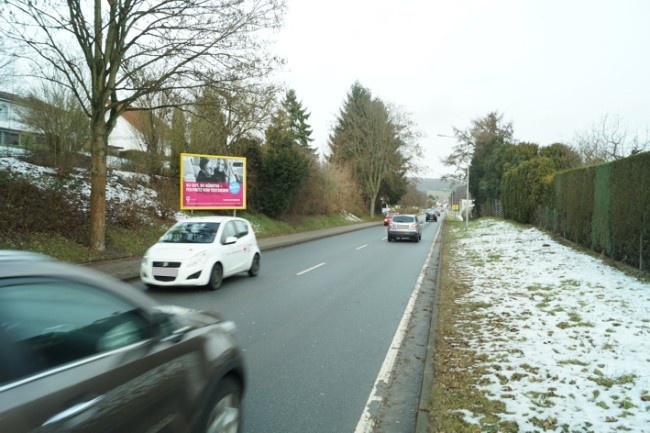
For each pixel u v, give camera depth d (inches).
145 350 102.4
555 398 175.2
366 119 2541.8
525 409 166.9
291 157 1197.7
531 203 1224.8
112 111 543.8
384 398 186.5
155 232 705.6
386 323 306.2
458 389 188.9
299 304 359.6
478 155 2456.9
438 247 923.4
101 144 536.4
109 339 97.7
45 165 715.4
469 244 910.4
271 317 316.5
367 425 163.0
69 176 698.8
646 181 449.1
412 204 3993.6
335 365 223.3
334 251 804.0
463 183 2741.1
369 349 249.4
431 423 159.0
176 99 869.8
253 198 1150.3
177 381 107.3
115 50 519.5
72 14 475.5
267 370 214.4
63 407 77.3
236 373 138.4
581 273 462.9
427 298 396.2
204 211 968.3
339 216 1977.1
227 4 516.7
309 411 172.7
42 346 84.3
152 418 97.1
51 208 557.6
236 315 320.5
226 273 438.3
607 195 569.0
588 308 312.8
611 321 278.7
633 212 483.2
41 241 494.6
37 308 86.3
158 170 953.5
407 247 906.1
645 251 450.9
